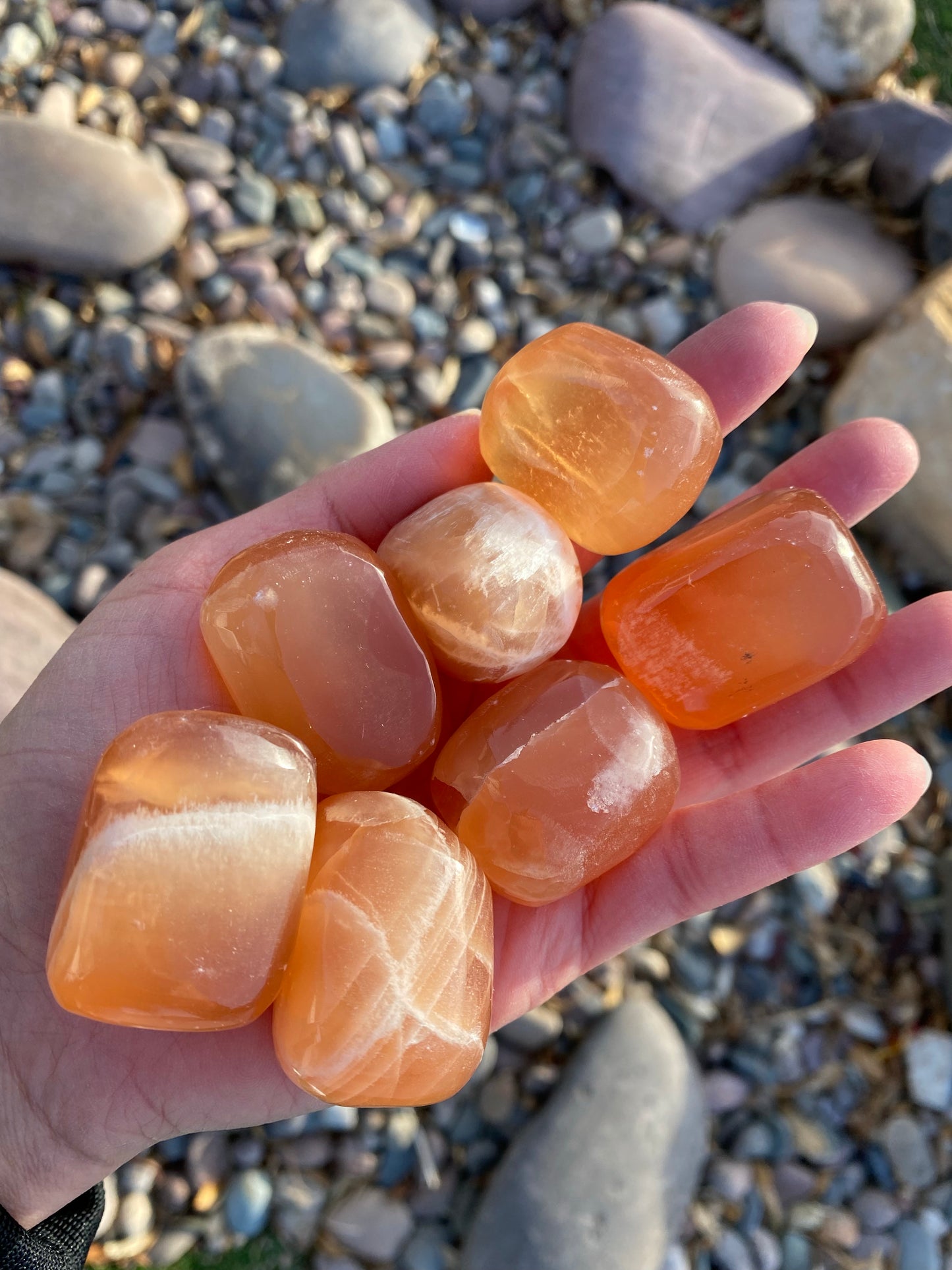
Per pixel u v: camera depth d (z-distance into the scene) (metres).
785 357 0.18
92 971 0.13
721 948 0.25
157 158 0.30
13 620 0.24
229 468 0.27
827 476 0.19
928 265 0.29
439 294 0.30
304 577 0.15
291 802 0.14
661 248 0.30
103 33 0.31
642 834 0.16
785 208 0.30
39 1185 0.16
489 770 0.15
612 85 0.30
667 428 0.16
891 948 0.26
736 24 0.32
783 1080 0.25
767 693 0.17
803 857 0.16
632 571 0.17
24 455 0.28
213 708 0.16
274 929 0.14
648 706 0.16
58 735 0.16
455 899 0.14
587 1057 0.23
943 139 0.29
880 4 0.30
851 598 0.16
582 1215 0.22
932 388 0.26
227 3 0.31
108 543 0.27
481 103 0.32
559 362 0.16
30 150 0.27
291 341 0.28
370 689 0.15
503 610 0.16
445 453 0.18
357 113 0.31
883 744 0.16
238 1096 0.15
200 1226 0.22
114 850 0.13
